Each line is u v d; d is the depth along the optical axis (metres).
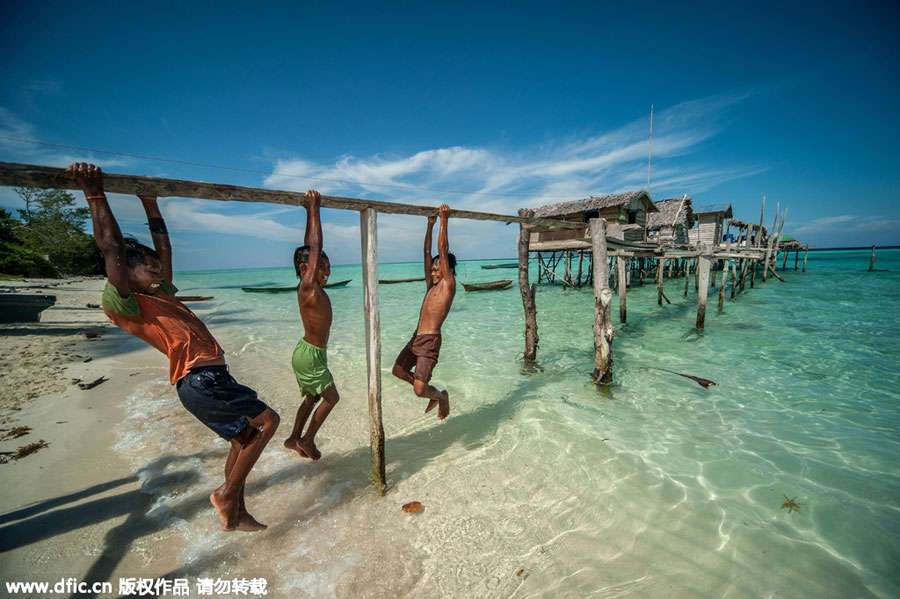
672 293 22.59
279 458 4.48
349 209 3.55
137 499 3.62
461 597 2.72
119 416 5.37
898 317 13.65
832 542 3.30
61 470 4.03
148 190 2.62
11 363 7.58
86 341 9.94
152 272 2.77
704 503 3.80
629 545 3.26
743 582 2.91
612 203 20.55
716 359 8.75
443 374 7.74
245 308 18.91
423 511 3.60
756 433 5.25
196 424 5.15
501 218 5.10
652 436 5.14
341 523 3.41
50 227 37.38
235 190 2.87
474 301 20.14
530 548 3.20
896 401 6.33
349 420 5.59
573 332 11.69
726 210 30.20
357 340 11.10
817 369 7.98
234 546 3.09
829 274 35.00
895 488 4.04
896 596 2.78
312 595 2.67
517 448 4.80
